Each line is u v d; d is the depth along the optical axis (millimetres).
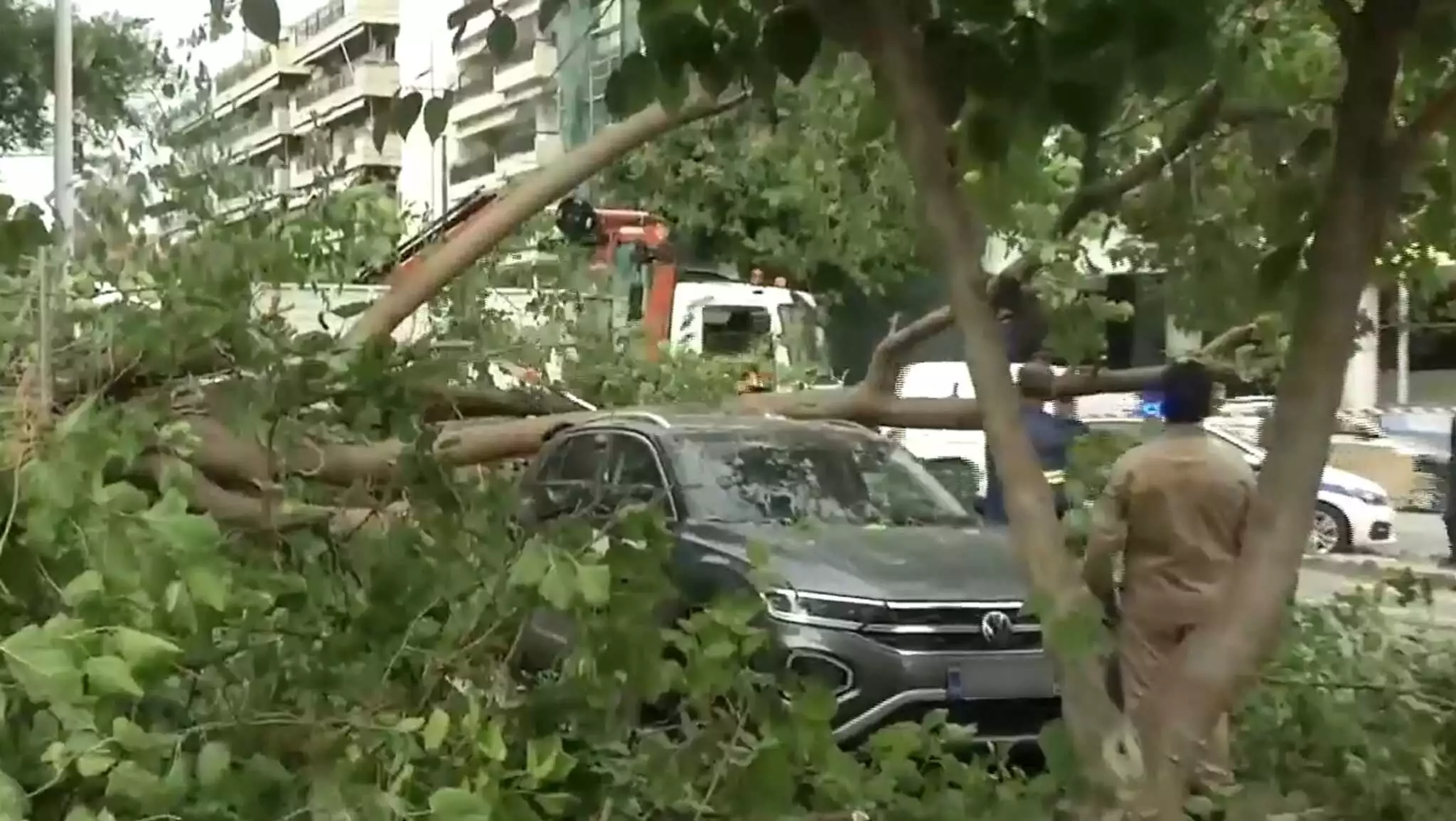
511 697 3014
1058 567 2531
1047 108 2926
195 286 4254
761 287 15344
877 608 6473
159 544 2184
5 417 3057
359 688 2844
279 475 3971
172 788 2141
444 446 4035
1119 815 2504
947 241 2584
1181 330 5961
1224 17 3652
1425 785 4516
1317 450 2436
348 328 5055
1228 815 3641
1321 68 4566
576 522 3248
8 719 2070
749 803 3213
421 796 2486
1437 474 18641
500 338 6363
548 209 7273
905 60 2625
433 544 3365
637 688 3137
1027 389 6258
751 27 3193
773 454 7695
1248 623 2467
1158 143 4863
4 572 2213
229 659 2746
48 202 4176
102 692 1997
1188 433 5578
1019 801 3656
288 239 4973
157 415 3434
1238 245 4949
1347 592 5613
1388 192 2486
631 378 8492
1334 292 2449
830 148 7086
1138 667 5281
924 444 13219
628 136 4910
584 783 3053
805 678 3953
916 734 4012
